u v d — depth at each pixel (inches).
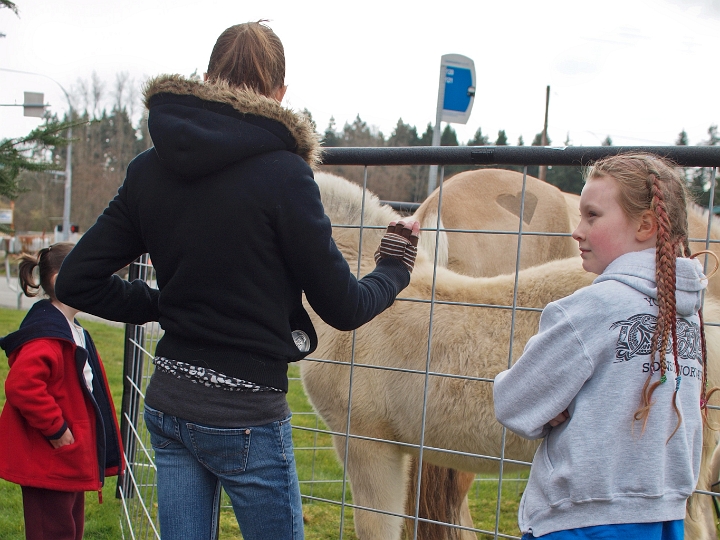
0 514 134.0
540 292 100.3
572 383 51.9
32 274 100.7
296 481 60.2
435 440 105.9
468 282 107.4
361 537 107.3
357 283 58.2
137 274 130.3
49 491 96.3
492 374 100.3
